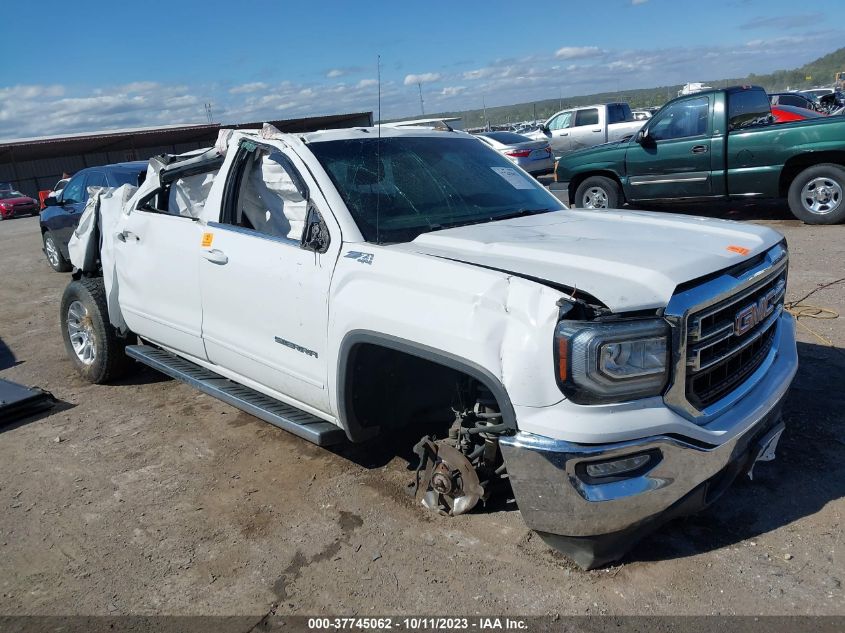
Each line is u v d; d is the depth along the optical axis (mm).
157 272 4578
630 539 2791
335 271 3311
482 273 2775
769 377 3172
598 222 3613
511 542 3145
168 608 2916
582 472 2553
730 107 9945
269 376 3836
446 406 3520
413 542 3215
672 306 2549
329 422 3615
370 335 3094
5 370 6363
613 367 2479
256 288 3756
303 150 3695
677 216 3752
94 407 5238
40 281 10938
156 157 4844
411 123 4852
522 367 2578
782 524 3160
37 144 39500
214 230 4105
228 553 3260
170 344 4711
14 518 3721
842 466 3584
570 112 20609
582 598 2773
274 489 3814
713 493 2867
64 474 4188
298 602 2891
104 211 5312
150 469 4172
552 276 2699
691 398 2660
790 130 9461
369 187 3617
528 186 4289
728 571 2871
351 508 3549
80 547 3408
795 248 8414
